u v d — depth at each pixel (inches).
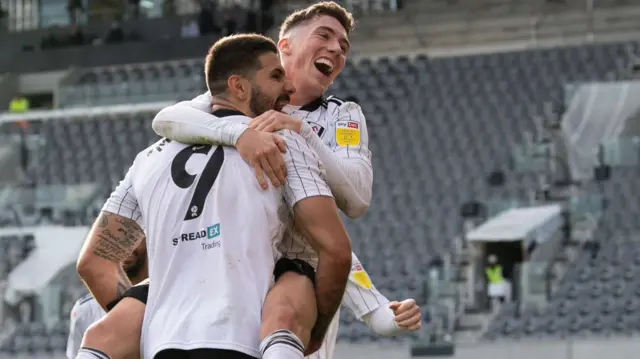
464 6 1218.0
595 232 869.2
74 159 1130.0
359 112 180.1
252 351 141.9
